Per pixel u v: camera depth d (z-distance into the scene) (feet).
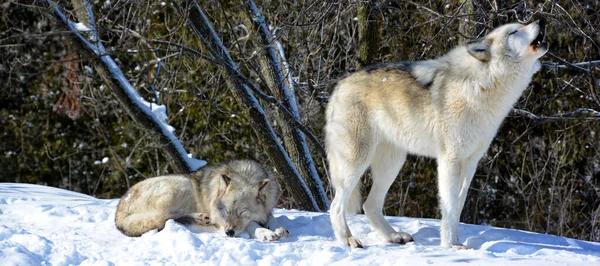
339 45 49.26
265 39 43.32
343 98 26.37
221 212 26.71
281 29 39.60
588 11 51.65
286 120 44.65
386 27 47.39
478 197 53.16
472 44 24.27
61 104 71.56
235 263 22.25
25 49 71.67
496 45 23.91
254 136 62.64
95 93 67.82
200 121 63.87
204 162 45.85
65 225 28.37
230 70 40.40
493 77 23.84
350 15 45.03
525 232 27.96
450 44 45.29
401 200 55.31
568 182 56.90
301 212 32.58
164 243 24.52
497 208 60.13
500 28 24.31
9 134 74.49
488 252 22.84
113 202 34.14
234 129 63.26
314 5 40.96
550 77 57.21
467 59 24.63
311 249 23.95
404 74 25.67
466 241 25.99
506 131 59.88
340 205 25.73
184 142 54.65
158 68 45.60
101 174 67.72
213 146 63.87
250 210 26.63
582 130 58.39
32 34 40.34
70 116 70.28
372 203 27.02
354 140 25.85
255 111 43.86
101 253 23.77
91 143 71.92
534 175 57.16
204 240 24.82
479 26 41.22
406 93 25.27
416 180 58.90
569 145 58.59
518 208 59.31
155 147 61.00
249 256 22.77
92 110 69.72
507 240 26.18
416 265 21.30
